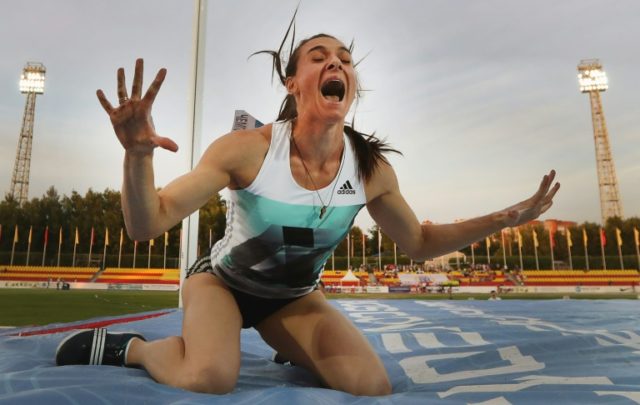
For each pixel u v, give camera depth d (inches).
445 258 2498.8
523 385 70.6
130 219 60.3
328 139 75.2
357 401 61.1
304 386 82.0
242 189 77.0
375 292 1300.4
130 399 56.1
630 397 60.7
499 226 89.3
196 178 69.5
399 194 91.1
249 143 75.1
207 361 67.5
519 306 261.4
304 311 90.1
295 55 79.1
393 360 101.8
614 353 98.7
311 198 77.2
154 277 1678.2
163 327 161.6
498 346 111.7
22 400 52.3
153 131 56.9
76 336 83.4
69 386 58.9
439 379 81.9
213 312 78.4
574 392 62.9
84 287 1257.4
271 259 82.0
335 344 79.9
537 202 89.8
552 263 1872.5
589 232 2255.2
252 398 58.1
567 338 109.4
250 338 145.2
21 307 489.4
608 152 2329.0
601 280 1689.2
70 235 1956.2
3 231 1870.1
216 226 1841.8
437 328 145.3
